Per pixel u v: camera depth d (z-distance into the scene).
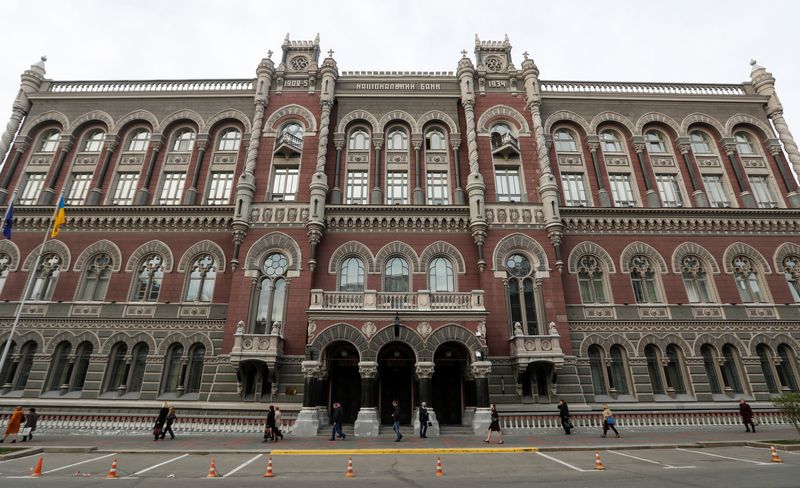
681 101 33.97
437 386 25.78
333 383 25.58
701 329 27.69
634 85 34.75
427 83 34.09
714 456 16.14
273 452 17.25
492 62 34.78
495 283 27.02
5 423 24.22
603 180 31.78
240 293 26.52
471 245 28.44
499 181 30.75
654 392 26.67
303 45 34.69
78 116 32.97
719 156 32.75
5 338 26.70
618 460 15.48
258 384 24.77
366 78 33.88
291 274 26.89
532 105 32.22
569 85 34.56
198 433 23.05
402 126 33.09
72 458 16.33
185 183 31.38
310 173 30.05
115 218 29.42
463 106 32.44
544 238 28.23
